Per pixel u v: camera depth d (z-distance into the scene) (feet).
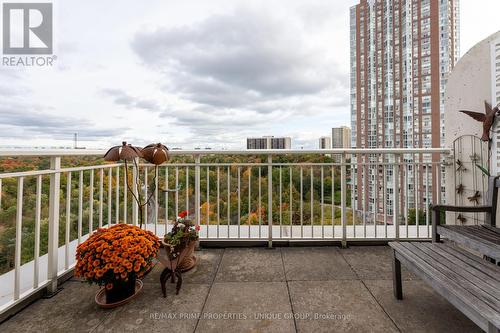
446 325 4.71
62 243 8.55
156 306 5.49
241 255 8.24
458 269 4.24
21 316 5.14
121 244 5.49
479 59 7.73
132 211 9.05
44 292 5.93
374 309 5.25
